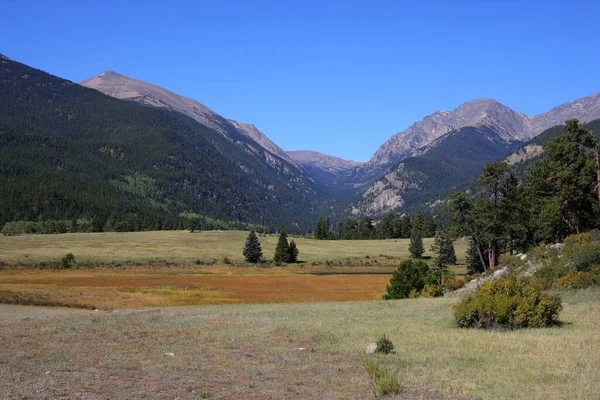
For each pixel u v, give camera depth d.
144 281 72.81
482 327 21.66
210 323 26.02
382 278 83.19
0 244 133.38
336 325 23.95
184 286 65.06
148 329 24.05
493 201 60.56
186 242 153.00
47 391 12.55
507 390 11.65
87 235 169.12
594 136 53.53
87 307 42.19
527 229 60.78
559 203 53.84
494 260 62.00
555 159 55.00
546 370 13.47
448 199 61.94
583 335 18.44
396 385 11.85
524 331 20.08
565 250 38.78
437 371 13.80
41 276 80.88
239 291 60.09
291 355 16.92
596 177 52.25
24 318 31.12
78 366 15.60
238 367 15.20
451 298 37.84
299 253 140.62
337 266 118.00
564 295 30.83
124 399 11.77
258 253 122.56
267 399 11.64
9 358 17.00
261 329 23.28
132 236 167.12
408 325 23.17
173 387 12.88
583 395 11.08
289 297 53.44
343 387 12.57
